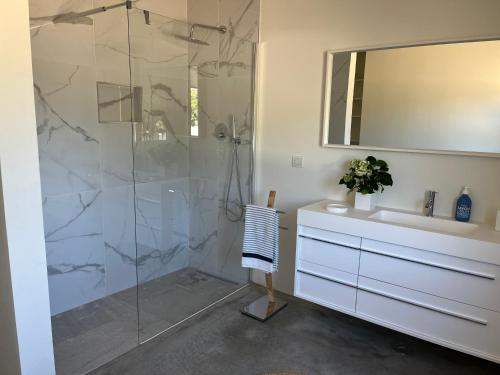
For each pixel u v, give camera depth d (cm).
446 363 226
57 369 214
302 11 273
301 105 284
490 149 215
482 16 209
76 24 256
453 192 232
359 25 250
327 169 279
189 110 330
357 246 231
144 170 306
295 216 301
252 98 304
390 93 244
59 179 261
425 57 229
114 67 281
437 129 230
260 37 296
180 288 318
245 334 253
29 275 171
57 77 251
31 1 233
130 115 294
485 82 212
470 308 199
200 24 314
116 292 308
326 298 250
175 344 241
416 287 214
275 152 304
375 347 240
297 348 238
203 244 339
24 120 161
